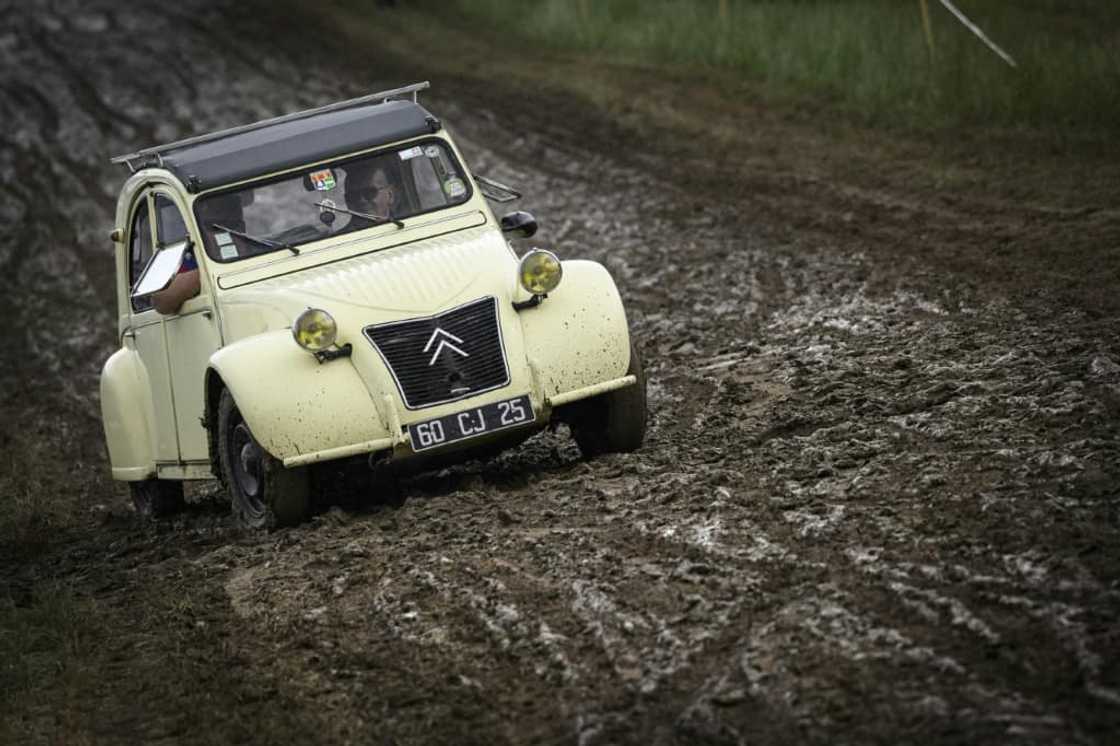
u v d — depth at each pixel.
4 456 36.69
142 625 19.38
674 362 31.59
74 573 23.72
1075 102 49.91
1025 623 13.88
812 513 17.98
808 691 13.14
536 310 22.70
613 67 78.12
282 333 22.45
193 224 24.66
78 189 72.31
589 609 15.99
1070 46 54.09
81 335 50.16
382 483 24.58
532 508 20.59
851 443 21.25
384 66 90.62
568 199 54.75
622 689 13.93
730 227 45.69
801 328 31.98
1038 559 15.33
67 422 40.28
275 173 25.09
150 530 27.09
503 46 91.00
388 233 24.89
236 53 101.12
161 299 24.64
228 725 15.12
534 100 74.19
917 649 13.59
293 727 14.70
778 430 23.20
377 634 16.81
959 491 18.02
